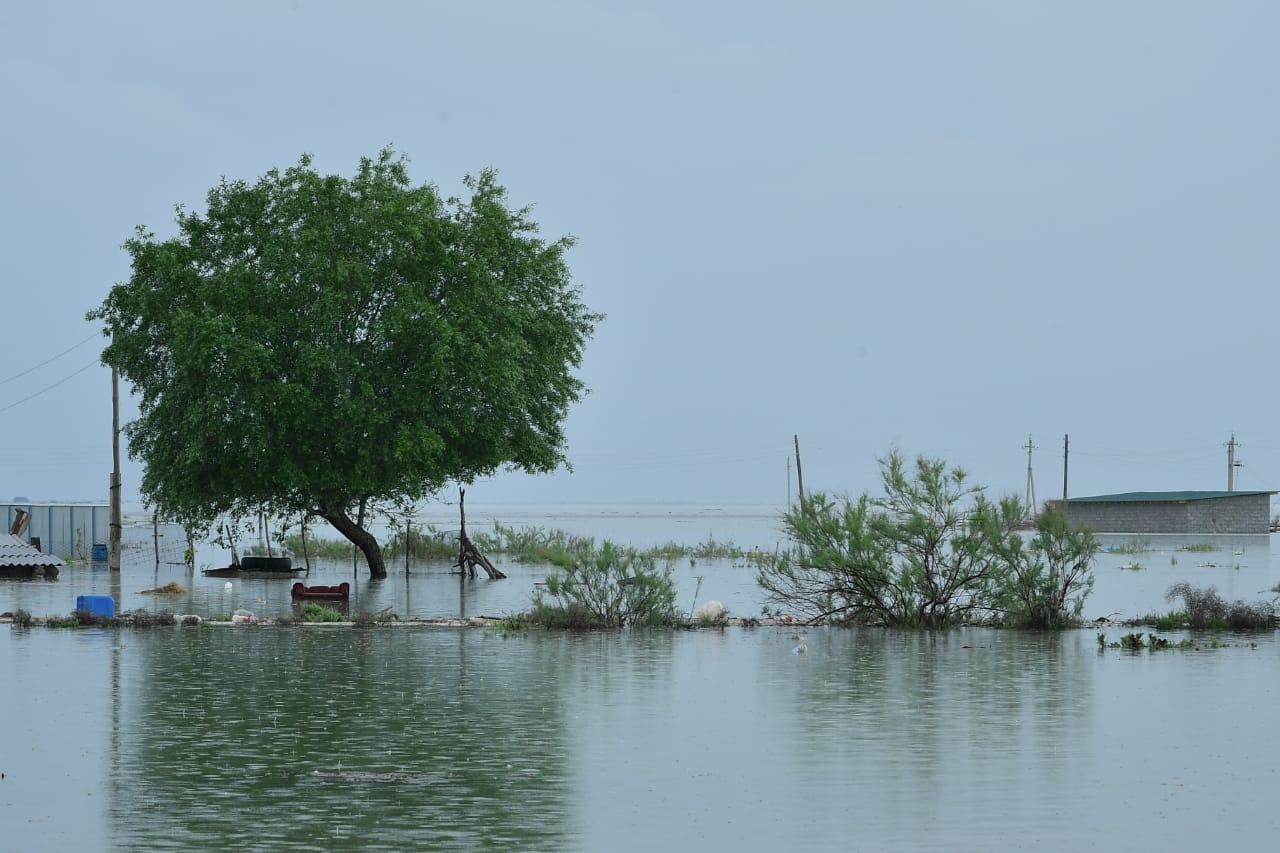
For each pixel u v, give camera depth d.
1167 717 25.55
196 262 65.19
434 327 62.47
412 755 21.97
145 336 65.06
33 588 62.22
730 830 17.38
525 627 42.88
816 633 41.69
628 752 22.28
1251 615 42.81
